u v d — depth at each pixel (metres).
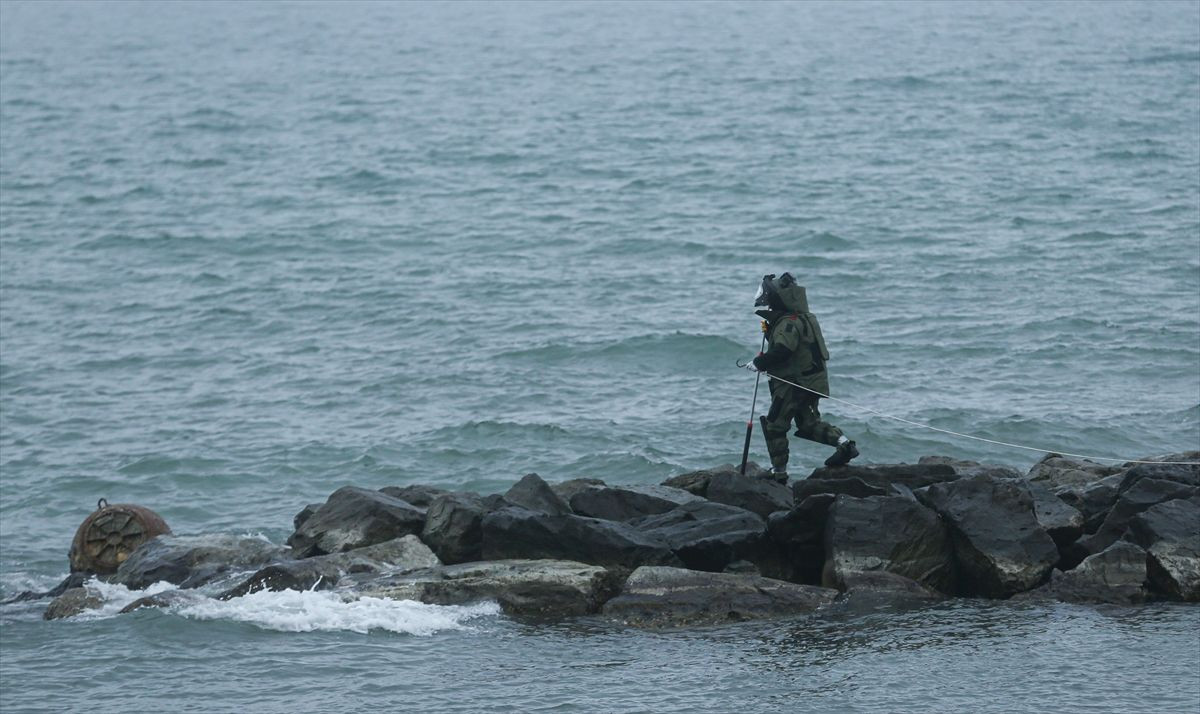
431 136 99.75
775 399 20.77
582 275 51.00
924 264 50.22
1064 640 15.90
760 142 91.00
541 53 174.00
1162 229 54.94
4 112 122.12
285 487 29.28
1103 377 34.81
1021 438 30.27
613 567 18.77
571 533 19.02
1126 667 14.91
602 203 68.75
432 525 20.22
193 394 36.94
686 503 20.39
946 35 179.75
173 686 15.53
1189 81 117.12
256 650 16.62
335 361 39.88
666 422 32.66
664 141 93.06
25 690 15.61
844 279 48.19
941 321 41.25
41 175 85.06
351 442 32.06
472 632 17.09
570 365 38.44
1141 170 72.94
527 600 17.94
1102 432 30.36
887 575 17.95
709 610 17.42
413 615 17.66
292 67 164.38
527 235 60.12
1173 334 38.41
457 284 50.00
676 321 42.88
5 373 39.50
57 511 28.25
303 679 15.57
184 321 45.81
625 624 17.30
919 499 19.11
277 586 18.83
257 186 79.00
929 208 63.31
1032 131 91.06
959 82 123.81
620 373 37.53
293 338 43.00
